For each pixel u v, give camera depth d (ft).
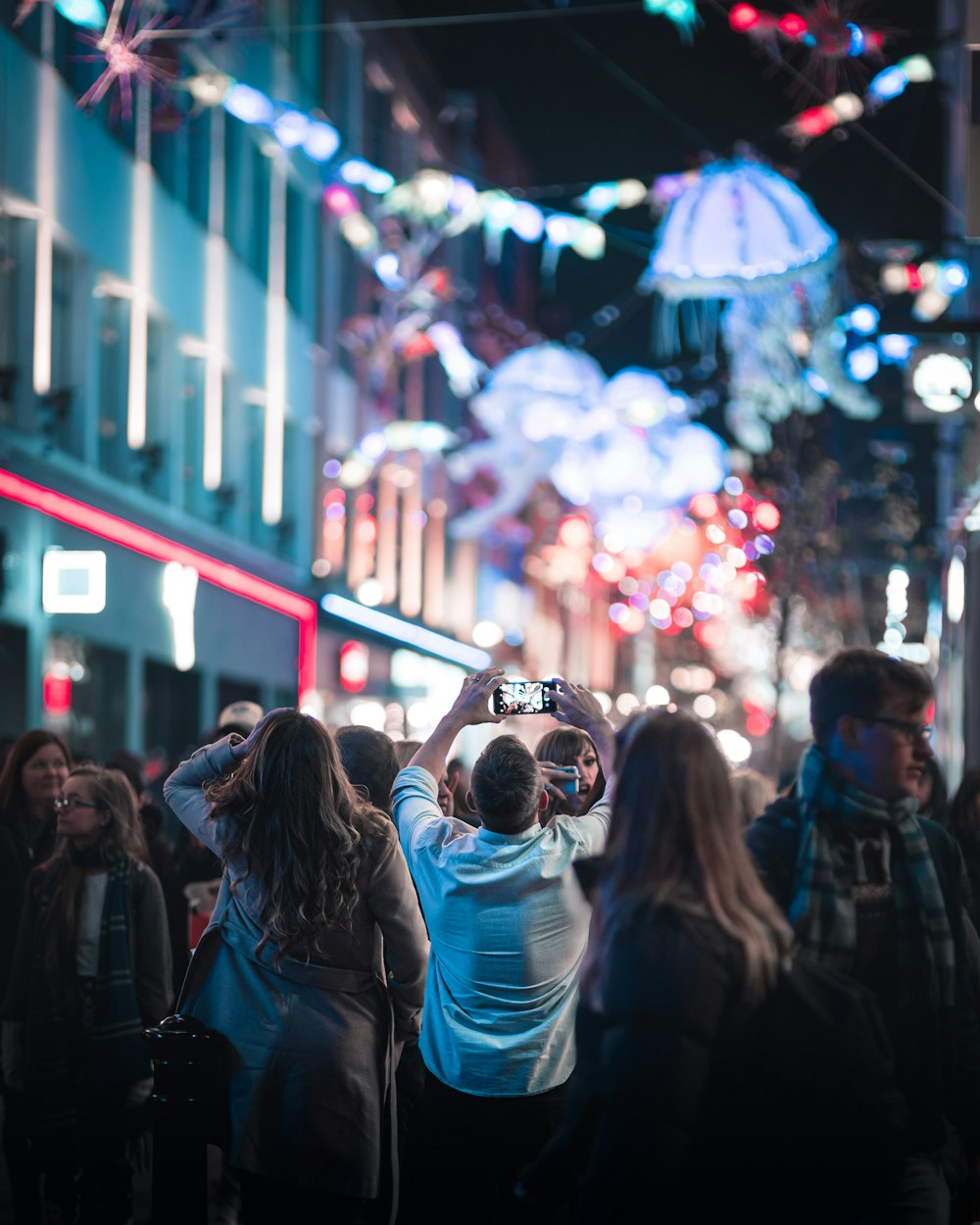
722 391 104.94
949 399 55.88
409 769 20.16
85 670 74.54
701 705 178.09
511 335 181.47
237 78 94.43
